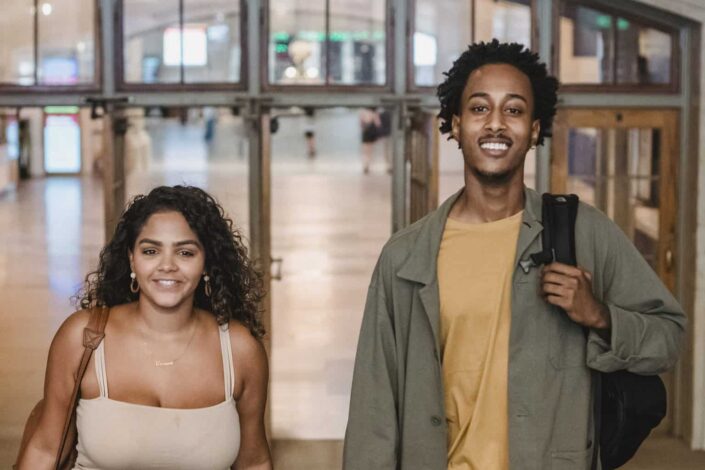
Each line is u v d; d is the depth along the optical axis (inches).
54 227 691.4
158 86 303.9
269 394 309.6
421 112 299.3
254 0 301.7
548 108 125.1
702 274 306.0
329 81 305.0
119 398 117.8
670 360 120.2
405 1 303.7
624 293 121.7
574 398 119.0
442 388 118.7
